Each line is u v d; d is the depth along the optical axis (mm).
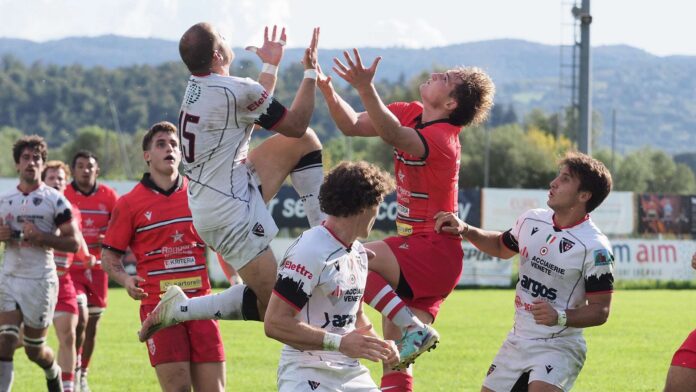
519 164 122125
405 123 14820
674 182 153500
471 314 44219
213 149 12750
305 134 14141
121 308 46531
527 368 14695
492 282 63125
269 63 13461
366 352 11312
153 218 16906
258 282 13141
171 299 13703
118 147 131125
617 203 64875
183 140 12883
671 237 65375
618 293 60000
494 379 15070
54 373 21062
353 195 11570
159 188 17078
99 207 25172
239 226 12883
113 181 55500
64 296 22312
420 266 14031
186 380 16266
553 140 132250
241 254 13039
